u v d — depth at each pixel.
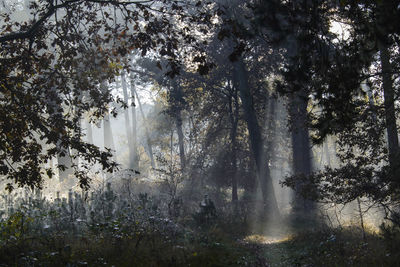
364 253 9.69
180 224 15.06
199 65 9.01
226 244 13.10
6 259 8.30
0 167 10.19
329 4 7.24
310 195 12.29
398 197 11.50
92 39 11.95
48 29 11.58
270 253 12.48
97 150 10.63
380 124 12.02
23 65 11.30
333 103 7.61
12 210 13.58
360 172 11.71
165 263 8.94
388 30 5.41
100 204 13.98
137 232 11.33
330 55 7.12
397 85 12.12
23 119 10.73
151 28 10.42
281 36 6.56
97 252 9.22
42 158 10.84
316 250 11.41
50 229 11.44
